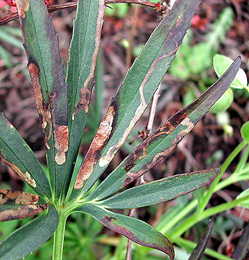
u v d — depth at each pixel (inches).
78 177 6.7
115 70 20.3
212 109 9.6
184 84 19.9
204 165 18.4
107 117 6.5
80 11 6.2
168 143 6.5
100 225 14.3
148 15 21.5
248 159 18.2
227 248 13.9
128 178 6.6
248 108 19.3
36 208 5.9
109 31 21.1
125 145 16.0
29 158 6.0
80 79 6.5
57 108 6.2
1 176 16.7
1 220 5.5
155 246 6.2
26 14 5.6
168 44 6.3
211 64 20.1
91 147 6.6
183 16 6.3
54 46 5.8
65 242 13.9
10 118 18.3
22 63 19.5
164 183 6.5
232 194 16.9
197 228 13.4
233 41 21.5
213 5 22.2
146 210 16.4
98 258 15.2
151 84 6.5
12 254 5.3
